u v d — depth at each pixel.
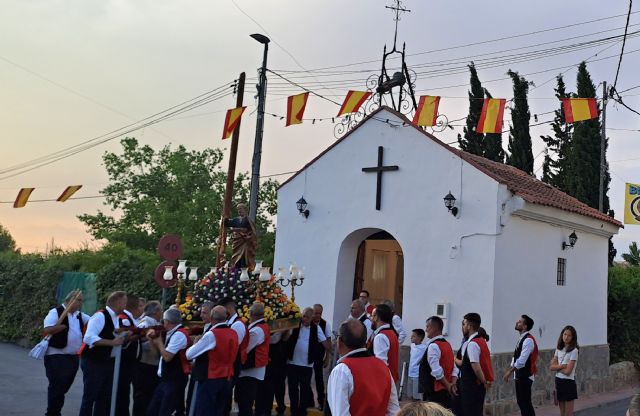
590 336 14.59
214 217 29.77
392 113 13.08
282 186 14.62
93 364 7.94
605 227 14.80
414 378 10.52
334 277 13.49
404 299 12.32
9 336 19.36
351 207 13.45
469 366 8.07
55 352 8.49
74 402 10.52
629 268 19.05
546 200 12.45
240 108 11.58
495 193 11.46
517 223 11.94
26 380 12.20
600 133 21.95
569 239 13.57
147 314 8.58
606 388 14.98
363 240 14.06
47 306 18.41
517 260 11.91
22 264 19.59
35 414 9.14
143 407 8.60
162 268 12.12
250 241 10.80
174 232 29.30
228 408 8.47
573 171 22.19
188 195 31.72
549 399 12.69
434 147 12.36
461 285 11.63
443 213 12.07
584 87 20.98
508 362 11.48
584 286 14.35
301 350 10.02
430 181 12.33
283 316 9.78
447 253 11.90
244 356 8.43
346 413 4.67
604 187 22.06
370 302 14.16
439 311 11.78
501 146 25.84
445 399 8.03
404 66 15.95
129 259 17.72
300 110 10.84
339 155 13.80
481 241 11.52
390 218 12.80
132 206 31.38
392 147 12.98
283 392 10.45
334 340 12.77
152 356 8.62
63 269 18.84
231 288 9.86
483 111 9.70
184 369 7.85
